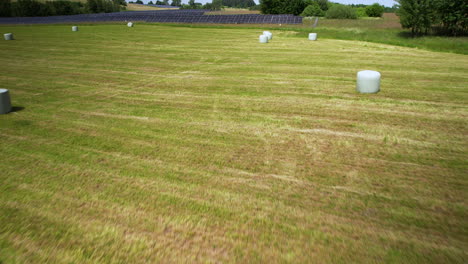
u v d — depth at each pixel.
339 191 4.64
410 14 27.50
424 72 12.62
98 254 3.50
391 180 4.90
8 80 12.30
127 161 5.68
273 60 15.73
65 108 8.80
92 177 5.14
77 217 4.14
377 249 3.51
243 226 3.93
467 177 4.93
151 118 7.93
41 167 5.49
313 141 6.40
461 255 3.40
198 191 4.70
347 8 52.84
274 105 8.78
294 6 66.56
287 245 3.59
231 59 16.22
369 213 4.14
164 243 3.66
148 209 4.29
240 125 7.34
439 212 4.13
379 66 13.98
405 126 7.12
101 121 7.75
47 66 15.14
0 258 3.46
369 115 7.86
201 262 3.36
